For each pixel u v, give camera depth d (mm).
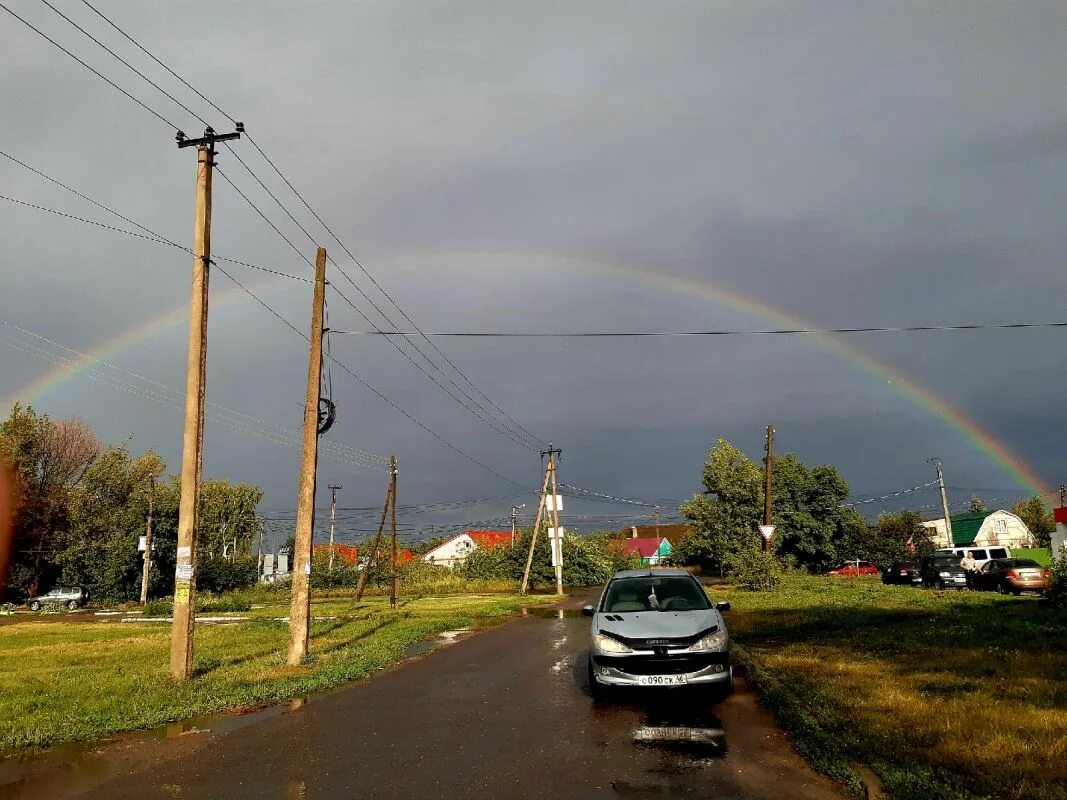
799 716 8453
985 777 6102
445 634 22359
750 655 13625
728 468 62188
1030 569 30312
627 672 10000
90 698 11789
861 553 74812
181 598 13375
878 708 8766
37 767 7883
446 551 104062
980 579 34188
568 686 11836
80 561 52781
